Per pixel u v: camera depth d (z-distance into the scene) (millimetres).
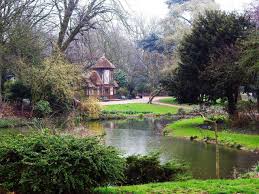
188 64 33375
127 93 79000
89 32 38625
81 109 35906
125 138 28828
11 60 34375
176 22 67000
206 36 32594
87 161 9008
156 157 12680
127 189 10438
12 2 33281
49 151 8984
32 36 34781
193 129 31688
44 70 33719
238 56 30031
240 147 23703
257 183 11203
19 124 31047
